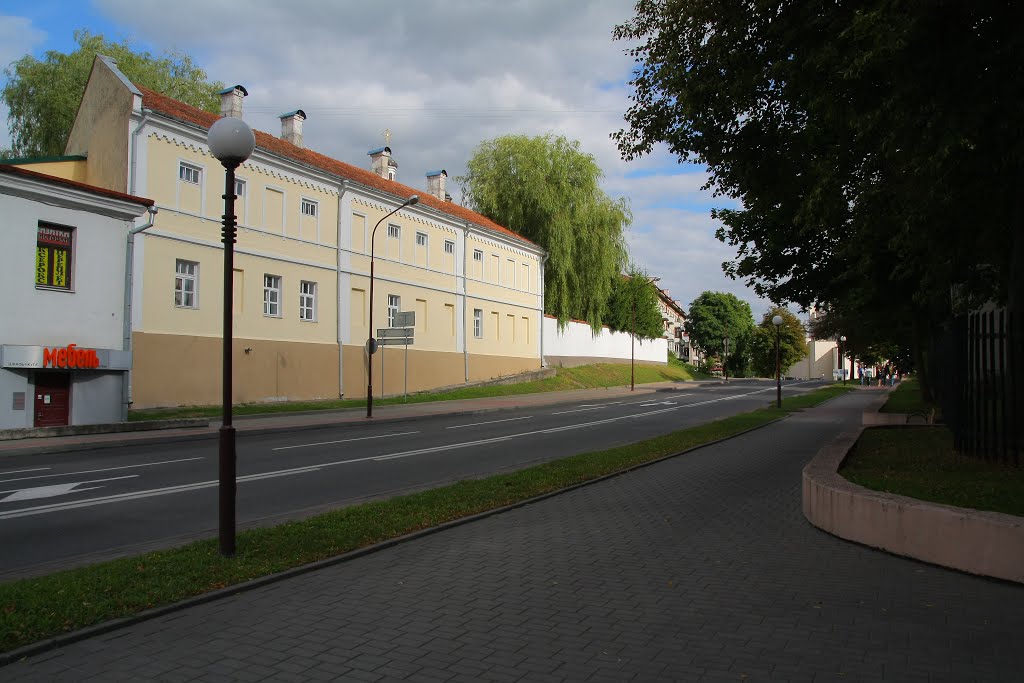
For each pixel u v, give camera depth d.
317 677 4.00
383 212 36.19
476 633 4.71
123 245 21.02
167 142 25.31
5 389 18.11
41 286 18.98
